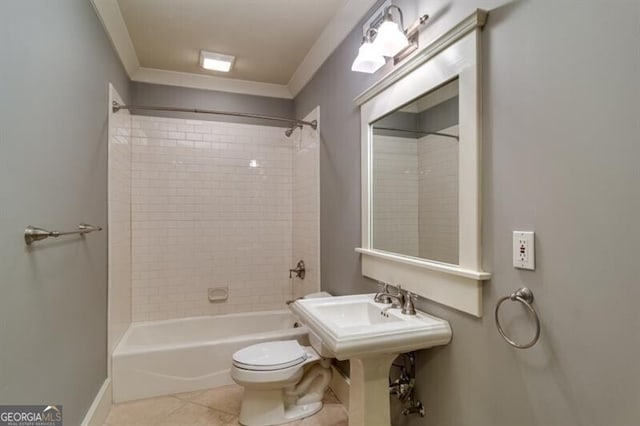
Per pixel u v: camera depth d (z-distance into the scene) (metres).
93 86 1.86
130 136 2.95
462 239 1.24
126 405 2.15
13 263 1.04
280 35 2.46
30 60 1.15
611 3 0.80
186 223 3.16
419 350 1.50
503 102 1.09
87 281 1.74
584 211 0.86
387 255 1.73
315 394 2.13
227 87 3.27
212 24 2.31
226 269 3.28
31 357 1.15
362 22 2.04
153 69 3.01
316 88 2.80
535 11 0.98
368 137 1.93
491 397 1.14
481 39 1.17
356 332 1.27
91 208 1.82
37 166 1.20
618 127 0.79
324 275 2.62
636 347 0.76
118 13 2.14
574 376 0.88
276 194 3.44
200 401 2.20
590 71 0.85
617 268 0.79
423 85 1.46
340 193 2.34
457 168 1.29
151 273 3.06
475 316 1.20
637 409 0.76
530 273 1.00
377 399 1.42
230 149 3.30
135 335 2.82
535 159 0.98
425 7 1.47
